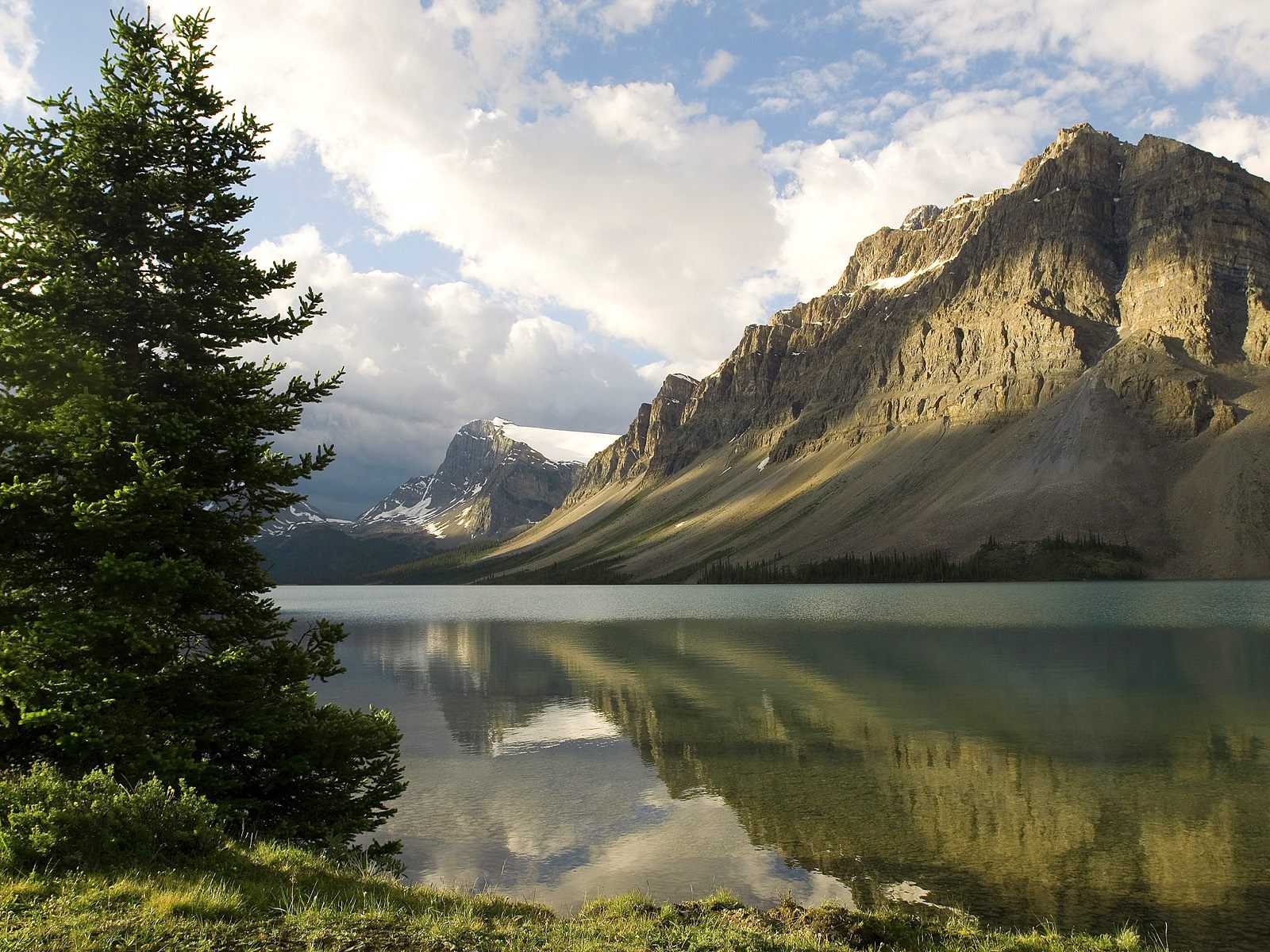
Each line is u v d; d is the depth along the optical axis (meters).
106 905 11.62
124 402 18.11
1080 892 19.78
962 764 31.86
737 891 20.50
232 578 20.61
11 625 17.58
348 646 87.81
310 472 20.94
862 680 53.78
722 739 37.12
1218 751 32.91
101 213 19.84
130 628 17.11
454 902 14.63
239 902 12.38
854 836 24.20
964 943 14.94
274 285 21.83
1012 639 78.81
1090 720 39.25
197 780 17.75
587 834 25.08
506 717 44.00
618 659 69.69
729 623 109.50
